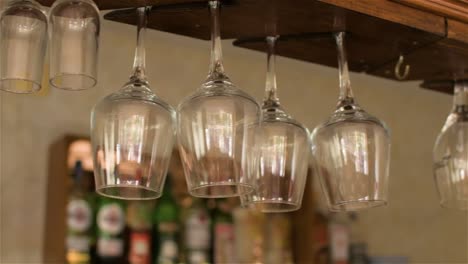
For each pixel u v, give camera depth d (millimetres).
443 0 897
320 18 861
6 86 783
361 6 846
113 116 784
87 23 774
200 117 785
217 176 773
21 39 765
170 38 2482
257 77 2633
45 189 2168
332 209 889
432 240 2811
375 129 875
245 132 793
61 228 2039
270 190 865
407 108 2959
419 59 981
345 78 903
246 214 2346
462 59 979
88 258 2055
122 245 2105
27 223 2117
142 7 836
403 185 2838
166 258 2160
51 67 775
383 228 2738
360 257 2525
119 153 775
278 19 866
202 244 2219
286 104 2672
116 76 2381
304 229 2381
